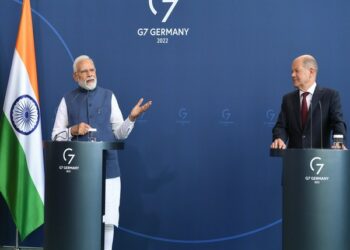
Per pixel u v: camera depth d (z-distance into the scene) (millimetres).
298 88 8266
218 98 9883
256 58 9781
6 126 9766
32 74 9836
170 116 10000
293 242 6469
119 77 10117
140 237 10078
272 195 9766
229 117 9859
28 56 9852
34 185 9766
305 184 6422
